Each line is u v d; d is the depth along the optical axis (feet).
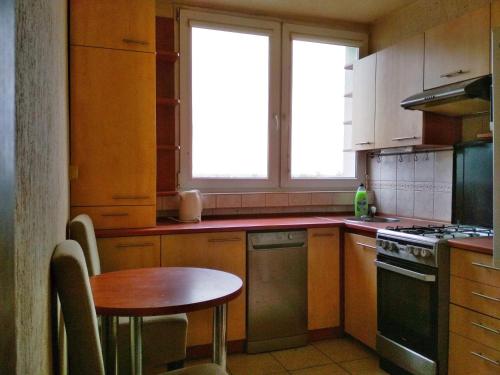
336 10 11.10
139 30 8.55
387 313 8.34
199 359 8.86
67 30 7.78
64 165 6.18
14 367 1.60
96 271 6.77
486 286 6.34
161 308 4.84
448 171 9.52
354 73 11.23
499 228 5.96
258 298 9.24
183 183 10.58
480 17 7.53
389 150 11.16
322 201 11.75
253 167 11.32
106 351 5.59
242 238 9.12
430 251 7.11
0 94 1.44
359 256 9.36
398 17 11.14
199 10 10.54
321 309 9.84
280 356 9.09
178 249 8.66
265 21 11.14
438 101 7.92
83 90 8.20
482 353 6.41
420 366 7.38
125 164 8.52
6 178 1.51
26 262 2.18
